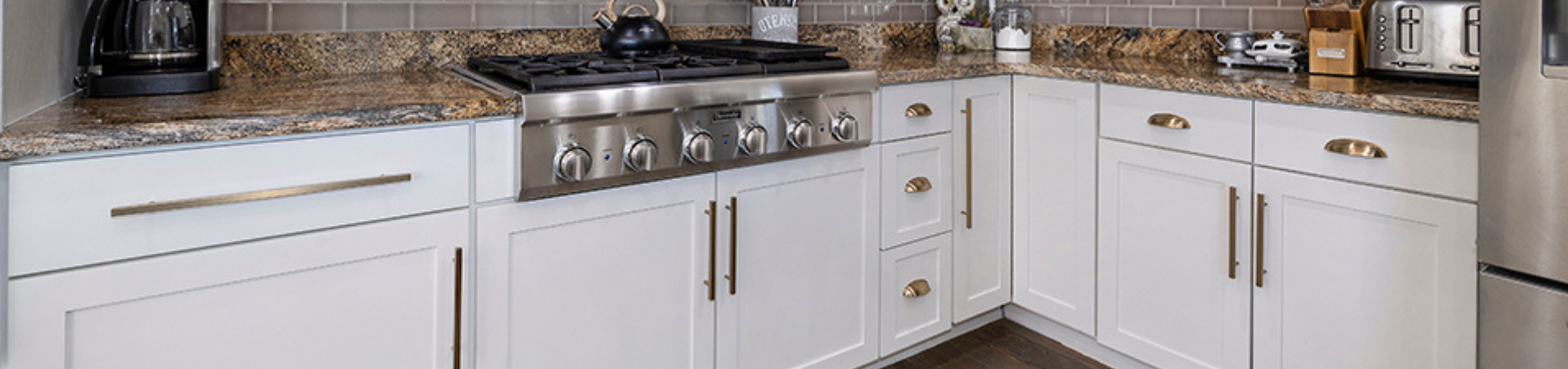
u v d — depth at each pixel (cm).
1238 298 190
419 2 208
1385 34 187
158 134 122
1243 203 186
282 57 193
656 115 164
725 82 170
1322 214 175
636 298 173
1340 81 186
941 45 278
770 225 189
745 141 174
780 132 181
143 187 124
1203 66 222
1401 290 166
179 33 159
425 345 152
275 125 130
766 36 248
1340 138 169
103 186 121
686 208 177
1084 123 215
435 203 148
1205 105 189
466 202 151
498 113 150
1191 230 196
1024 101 230
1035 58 251
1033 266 236
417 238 147
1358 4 194
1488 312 149
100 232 122
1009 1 281
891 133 206
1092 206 217
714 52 204
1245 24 240
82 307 123
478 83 177
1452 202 156
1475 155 151
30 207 117
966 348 238
